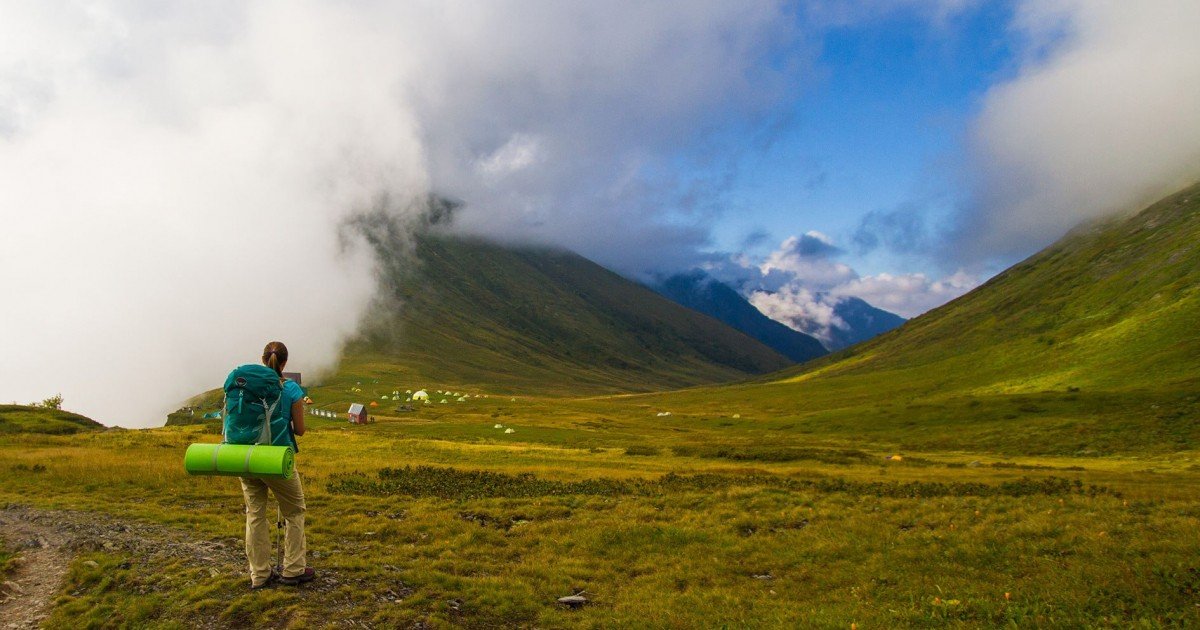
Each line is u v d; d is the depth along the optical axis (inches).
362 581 572.4
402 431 4288.9
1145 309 6343.5
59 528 735.7
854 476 1635.1
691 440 4146.2
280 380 510.3
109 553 631.8
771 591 644.7
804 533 838.5
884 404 6082.7
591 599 612.1
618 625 538.0
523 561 725.3
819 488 1229.7
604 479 1374.3
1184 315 5369.1
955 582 625.3
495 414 6909.5
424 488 1168.2
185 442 2183.8
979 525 818.8
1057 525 791.1
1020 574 644.1
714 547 792.3
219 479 1163.3
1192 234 7544.3
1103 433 3203.7
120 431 2979.8
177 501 973.8
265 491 528.4
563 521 906.1
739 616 561.6
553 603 590.2
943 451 3403.1
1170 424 3117.6
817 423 4881.9
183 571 573.3
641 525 871.7
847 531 838.5
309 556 650.2
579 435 4343.0
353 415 5383.9
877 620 532.7
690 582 676.1
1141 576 586.2
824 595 629.0
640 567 722.8
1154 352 4911.4
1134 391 3897.6
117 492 1037.8
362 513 940.6
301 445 2476.6
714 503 1027.3
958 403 4490.7
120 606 510.3
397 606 523.2
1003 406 4138.8
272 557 623.8
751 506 1004.6
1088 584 584.4
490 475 1400.1
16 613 514.6
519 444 3299.7
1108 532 751.1
